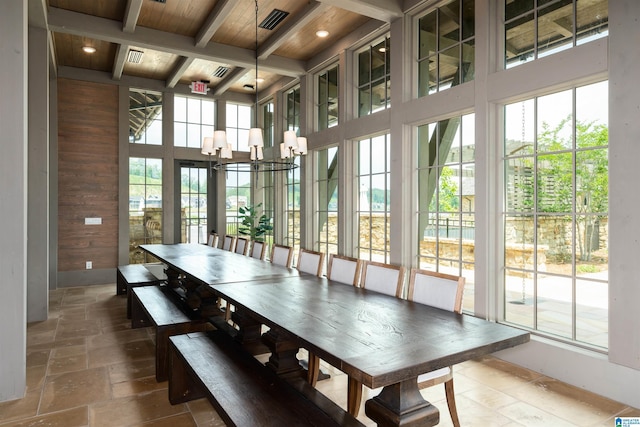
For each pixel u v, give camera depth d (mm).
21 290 2785
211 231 7781
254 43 5406
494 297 3557
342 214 5391
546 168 3211
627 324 2588
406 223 4402
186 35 5160
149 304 3625
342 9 4582
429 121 4191
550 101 3189
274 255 4570
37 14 4148
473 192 3762
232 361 2424
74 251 6555
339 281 3416
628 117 2572
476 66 3588
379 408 1865
